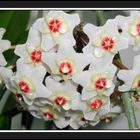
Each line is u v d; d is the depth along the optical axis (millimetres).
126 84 349
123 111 381
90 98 354
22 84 354
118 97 368
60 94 354
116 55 359
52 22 344
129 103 348
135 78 349
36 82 353
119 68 357
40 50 350
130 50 427
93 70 344
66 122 383
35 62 351
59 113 376
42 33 345
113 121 464
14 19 430
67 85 351
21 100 376
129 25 346
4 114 437
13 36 429
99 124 466
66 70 340
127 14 432
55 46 348
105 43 341
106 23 344
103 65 344
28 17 435
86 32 342
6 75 364
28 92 355
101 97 355
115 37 343
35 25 351
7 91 459
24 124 454
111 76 345
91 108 358
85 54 342
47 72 371
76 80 343
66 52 341
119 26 346
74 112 375
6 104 443
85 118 365
